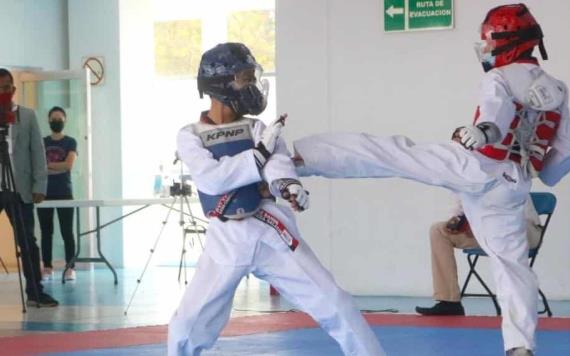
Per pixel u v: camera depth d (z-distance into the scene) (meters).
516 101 4.96
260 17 15.02
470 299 9.70
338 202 10.15
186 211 14.74
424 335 7.16
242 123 4.35
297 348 6.66
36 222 13.95
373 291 10.05
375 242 10.05
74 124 13.66
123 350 6.69
